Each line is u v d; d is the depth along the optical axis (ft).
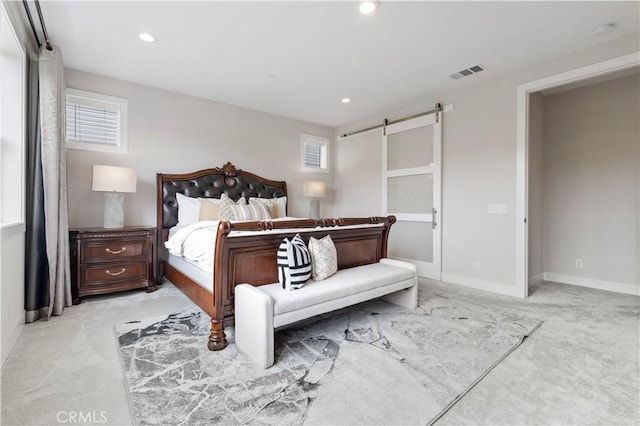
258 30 8.82
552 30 8.79
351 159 18.53
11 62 8.02
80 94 11.43
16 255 7.59
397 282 9.32
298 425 4.64
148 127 12.94
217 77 12.08
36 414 4.81
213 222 10.21
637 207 12.09
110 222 11.16
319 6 7.73
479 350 7.06
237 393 5.41
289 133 17.58
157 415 4.83
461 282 13.15
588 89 13.30
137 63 10.89
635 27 8.62
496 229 12.00
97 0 7.50
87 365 6.30
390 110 16.05
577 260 13.52
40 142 8.75
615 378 5.92
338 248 9.82
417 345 7.32
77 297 10.12
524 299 11.05
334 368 6.28
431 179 14.26
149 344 7.29
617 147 12.57
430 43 9.52
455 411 4.98
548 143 14.46
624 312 9.68
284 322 6.63
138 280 11.25
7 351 6.73
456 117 13.33
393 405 5.12
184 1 7.57
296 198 17.97
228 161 15.24
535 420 4.77
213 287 7.17
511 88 11.54
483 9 7.82
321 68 11.25
